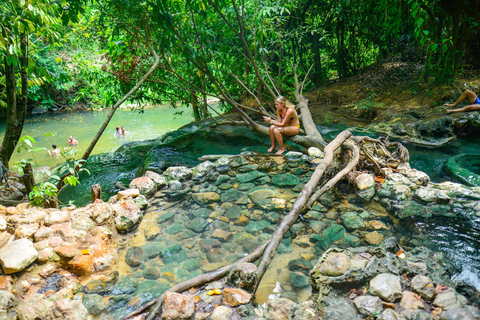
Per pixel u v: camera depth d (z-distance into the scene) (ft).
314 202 12.75
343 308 7.20
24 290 8.22
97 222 11.29
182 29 18.58
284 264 9.42
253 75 25.81
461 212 11.75
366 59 44.42
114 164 19.84
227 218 12.19
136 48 21.76
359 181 14.08
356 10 32.83
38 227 10.46
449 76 25.73
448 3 24.35
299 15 34.88
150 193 14.33
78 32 23.72
